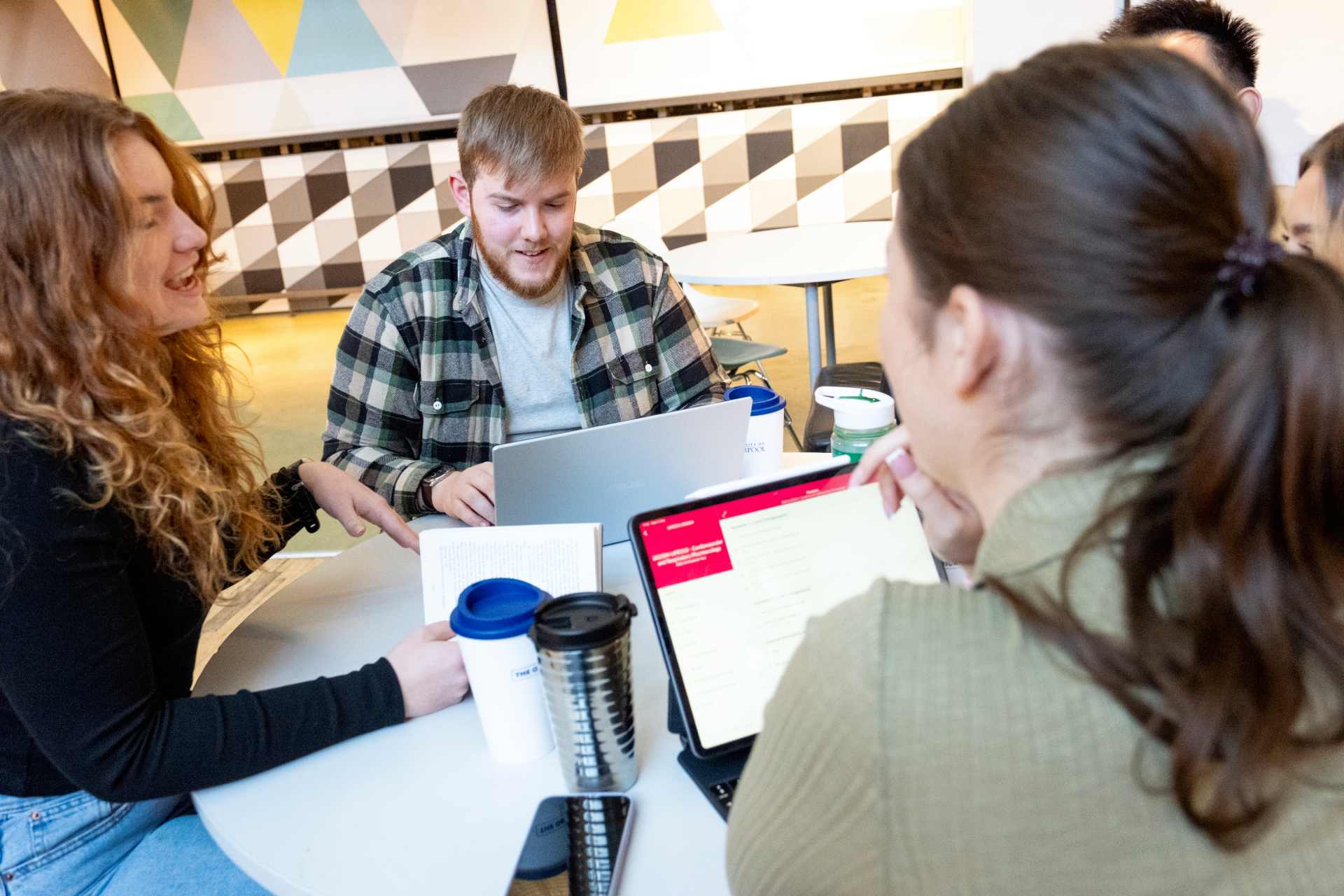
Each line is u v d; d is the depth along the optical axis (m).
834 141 6.19
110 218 1.04
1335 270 0.48
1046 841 0.47
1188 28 2.17
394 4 6.16
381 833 0.89
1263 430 0.45
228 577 1.31
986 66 3.90
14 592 0.95
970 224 0.49
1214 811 0.45
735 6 5.97
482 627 0.92
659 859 0.82
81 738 0.96
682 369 2.08
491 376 1.91
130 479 1.02
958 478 0.58
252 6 6.23
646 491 1.38
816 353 3.18
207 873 1.09
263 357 5.94
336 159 6.53
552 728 0.96
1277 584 0.44
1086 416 0.49
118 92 6.46
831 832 0.51
